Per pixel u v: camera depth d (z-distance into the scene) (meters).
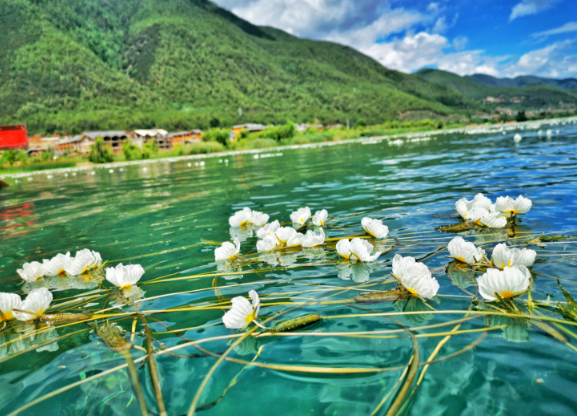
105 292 1.91
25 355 1.30
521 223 2.60
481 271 1.78
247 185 6.59
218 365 1.12
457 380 0.96
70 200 6.50
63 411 0.95
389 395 0.91
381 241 2.45
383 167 7.91
